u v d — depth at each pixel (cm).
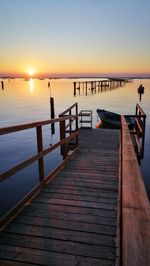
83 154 619
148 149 1097
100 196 348
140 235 94
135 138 852
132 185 147
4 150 1143
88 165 512
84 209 307
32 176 816
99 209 307
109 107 2820
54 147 420
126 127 409
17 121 1934
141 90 4944
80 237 245
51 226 266
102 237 245
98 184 397
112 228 261
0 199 650
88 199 337
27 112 2478
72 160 556
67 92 5956
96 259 213
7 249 227
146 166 873
